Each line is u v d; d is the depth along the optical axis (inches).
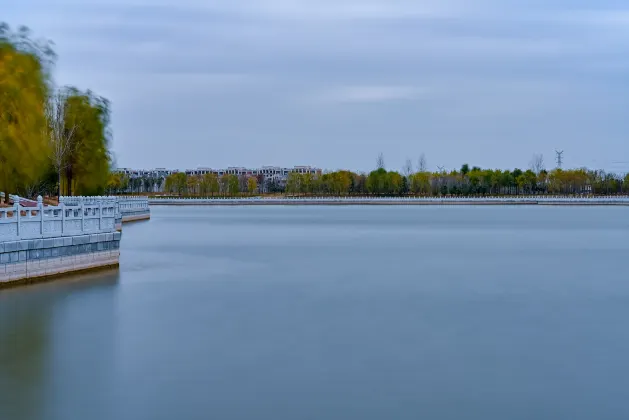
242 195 7819.9
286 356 890.7
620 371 837.2
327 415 698.2
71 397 741.9
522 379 808.3
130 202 3631.9
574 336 1000.2
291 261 1845.5
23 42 1686.8
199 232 2886.3
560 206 6072.8
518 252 2107.5
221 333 1008.2
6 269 1209.4
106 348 923.4
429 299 1278.3
